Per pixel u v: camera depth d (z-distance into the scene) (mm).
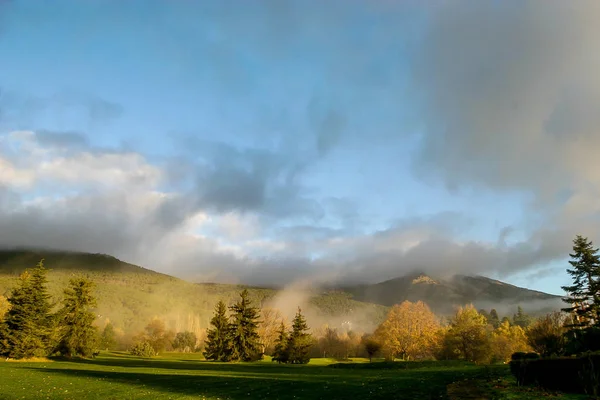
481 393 22094
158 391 27203
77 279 74062
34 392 25688
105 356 84375
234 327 79875
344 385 29047
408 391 24656
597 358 19391
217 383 31531
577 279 63875
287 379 35062
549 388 21250
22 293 63406
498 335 94750
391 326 97188
